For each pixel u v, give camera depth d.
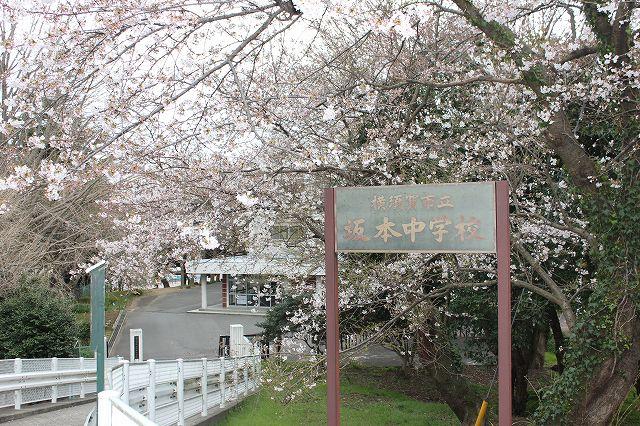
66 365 13.80
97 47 5.98
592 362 7.14
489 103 8.80
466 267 9.59
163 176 8.00
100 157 6.52
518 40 6.91
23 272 16.44
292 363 12.31
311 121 8.31
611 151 9.54
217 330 27.98
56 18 5.82
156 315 33.38
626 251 7.10
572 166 7.30
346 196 5.38
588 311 7.29
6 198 12.98
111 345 24.88
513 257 10.46
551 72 7.80
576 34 10.19
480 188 4.94
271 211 9.12
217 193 7.16
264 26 6.32
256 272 13.99
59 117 6.36
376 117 9.20
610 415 7.09
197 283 50.34
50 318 16.59
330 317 5.50
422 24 8.85
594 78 7.73
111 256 12.28
